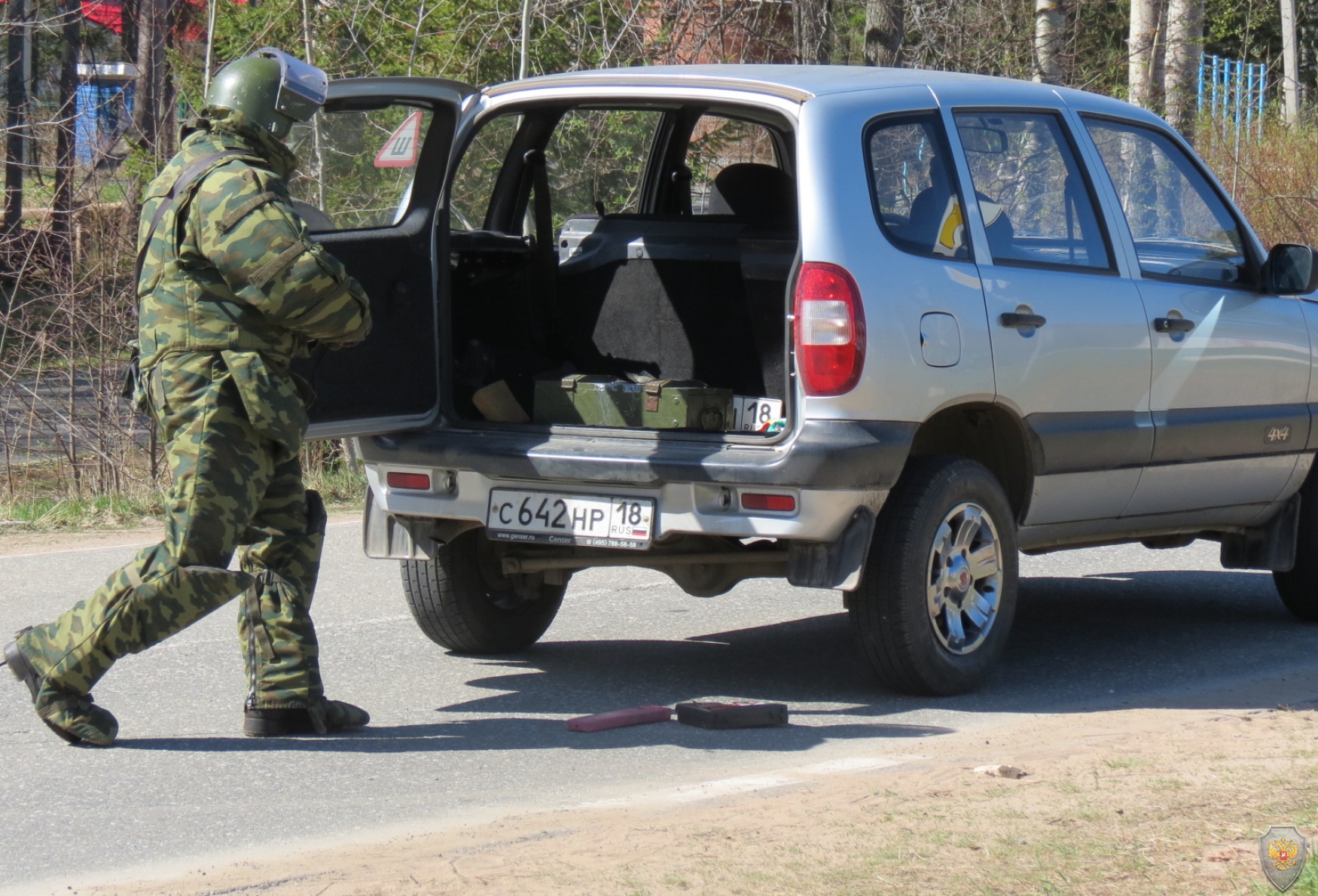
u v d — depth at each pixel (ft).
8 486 111.24
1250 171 171.94
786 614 76.28
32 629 51.55
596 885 37.24
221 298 48.60
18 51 158.30
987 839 39.96
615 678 63.16
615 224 64.44
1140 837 39.86
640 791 47.37
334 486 113.60
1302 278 68.08
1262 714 56.13
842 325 53.11
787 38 151.33
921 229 56.44
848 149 55.06
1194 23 182.19
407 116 59.00
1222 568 89.51
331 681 61.82
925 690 58.13
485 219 65.92
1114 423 61.93
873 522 54.49
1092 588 83.61
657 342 63.62
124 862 41.19
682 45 139.95
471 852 40.83
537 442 56.95
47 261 112.88
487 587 65.51
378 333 57.11
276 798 46.68
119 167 119.75
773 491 53.16
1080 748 51.11
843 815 42.63
